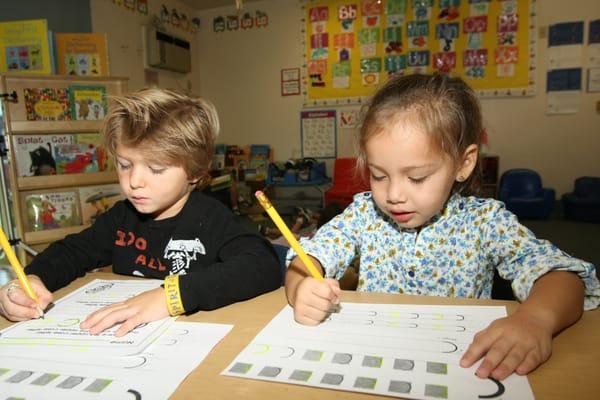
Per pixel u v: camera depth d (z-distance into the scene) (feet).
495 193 12.07
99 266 2.92
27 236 6.76
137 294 2.15
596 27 11.41
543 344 1.36
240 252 2.41
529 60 11.95
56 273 2.40
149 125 2.43
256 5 14.07
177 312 1.80
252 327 1.66
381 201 2.01
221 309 1.89
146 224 2.85
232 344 1.51
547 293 1.63
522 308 1.56
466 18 12.21
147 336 1.59
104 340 1.58
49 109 6.81
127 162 2.43
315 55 13.64
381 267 2.68
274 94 14.25
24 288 1.91
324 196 11.93
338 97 13.57
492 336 1.40
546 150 12.16
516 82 12.09
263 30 14.10
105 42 8.13
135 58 11.68
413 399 1.15
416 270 2.57
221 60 14.65
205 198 2.89
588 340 1.48
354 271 3.39
